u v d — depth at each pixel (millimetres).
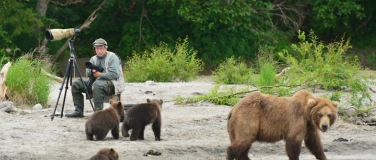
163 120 17562
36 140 14461
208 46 44375
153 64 32156
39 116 17797
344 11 46188
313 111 11648
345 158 13625
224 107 20266
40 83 20797
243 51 45156
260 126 12016
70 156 12906
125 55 44625
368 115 19672
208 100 21188
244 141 11961
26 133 15016
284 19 46219
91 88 17797
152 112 14688
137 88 25484
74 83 17703
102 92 17359
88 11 45094
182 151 13828
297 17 49375
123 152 13336
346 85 21219
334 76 23000
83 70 41469
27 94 20547
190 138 15359
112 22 45344
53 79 24703
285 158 13695
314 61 26188
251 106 12078
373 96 22859
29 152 13062
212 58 44500
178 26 44906
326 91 23000
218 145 14367
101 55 17625
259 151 14516
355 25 51875
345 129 17141
